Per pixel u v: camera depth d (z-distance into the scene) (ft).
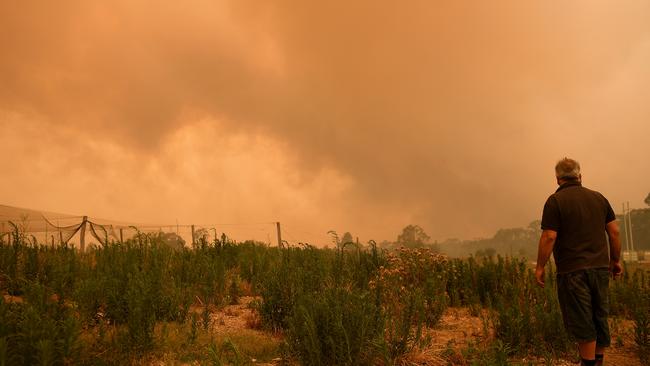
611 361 19.88
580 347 16.89
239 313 28.91
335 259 34.96
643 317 20.81
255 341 21.54
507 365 17.29
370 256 38.22
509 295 31.63
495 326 23.00
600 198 17.52
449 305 33.53
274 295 24.91
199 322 24.59
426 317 26.04
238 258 44.93
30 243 33.24
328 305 18.70
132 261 32.01
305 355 17.81
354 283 30.58
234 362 17.52
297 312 18.74
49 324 15.30
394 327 20.71
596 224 17.16
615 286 32.53
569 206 17.29
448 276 34.91
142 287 22.00
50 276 28.19
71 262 30.42
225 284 33.22
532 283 31.01
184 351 19.56
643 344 20.13
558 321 20.99
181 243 43.73
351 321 18.07
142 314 19.48
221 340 21.13
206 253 44.45
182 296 27.50
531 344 21.03
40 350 14.33
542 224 17.74
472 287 34.99
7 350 14.33
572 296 16.94
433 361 19.54
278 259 37.47
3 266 29.43
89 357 16.62
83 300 22.06
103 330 18.72
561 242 17.40
